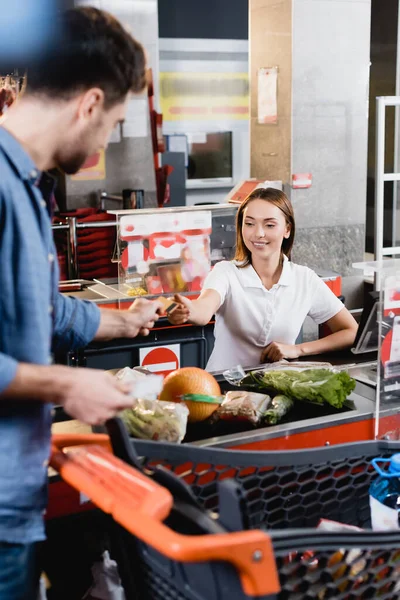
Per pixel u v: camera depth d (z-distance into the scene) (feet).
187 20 24.82
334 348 9.42
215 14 25.26
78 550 5.84
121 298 12.17
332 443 6.70
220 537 3.43
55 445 4.81
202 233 12.42
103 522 5.89
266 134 18.45
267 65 18.10
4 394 4.17
